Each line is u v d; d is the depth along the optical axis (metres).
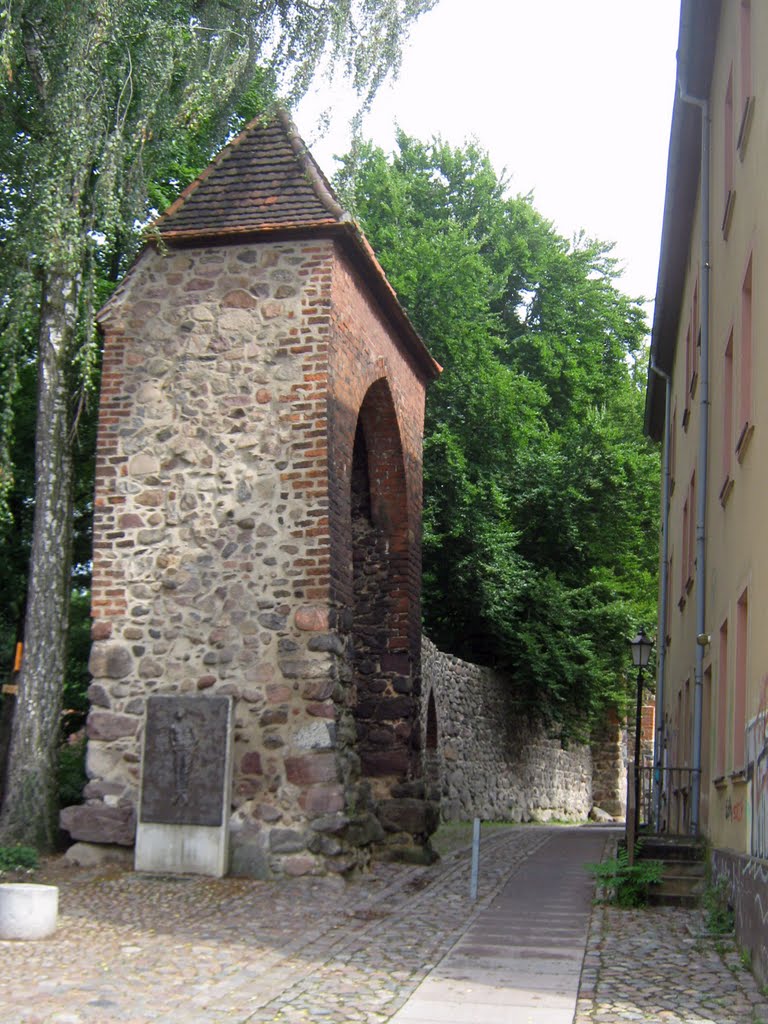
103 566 13.20
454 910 10.93
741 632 11.07
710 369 14.61
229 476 13.09
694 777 13.87
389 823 14.65
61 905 10.38
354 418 13.90
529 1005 7.29
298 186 13.67
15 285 13.22
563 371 30.38
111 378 13.55
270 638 12.63
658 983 7.96
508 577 25.44
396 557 15.62
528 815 27.48
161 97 13.84
